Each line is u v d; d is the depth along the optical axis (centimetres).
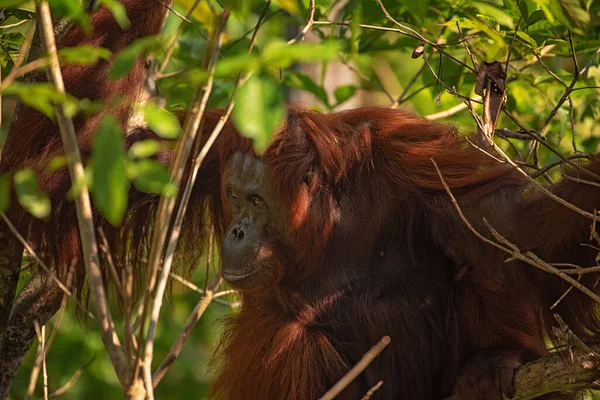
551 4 791
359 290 827
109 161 438
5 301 793
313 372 807
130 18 902
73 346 1370
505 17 884
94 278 507
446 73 1127
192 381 1516
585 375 679
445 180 790
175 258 940
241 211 799
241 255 780
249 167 787
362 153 820
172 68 1143
